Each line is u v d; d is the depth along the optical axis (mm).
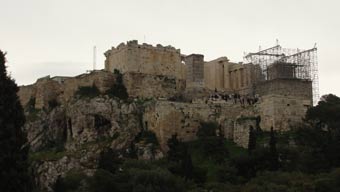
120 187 146500
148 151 180500
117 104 194750
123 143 185875
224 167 166500
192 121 192625
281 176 154750
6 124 97688
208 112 196250
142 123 192250
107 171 154250
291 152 169500
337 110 185750
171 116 189375
